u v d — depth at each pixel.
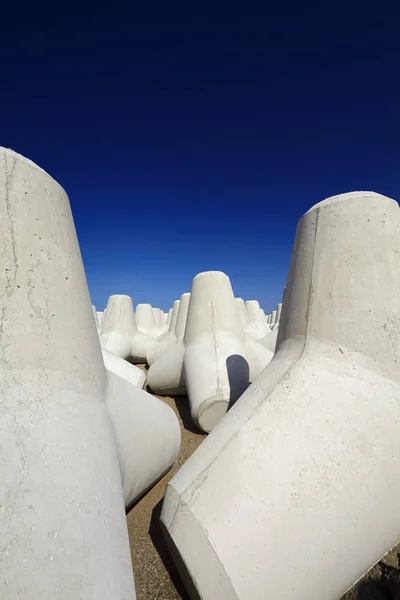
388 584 1.53
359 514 1.43
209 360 4.02
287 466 1.48
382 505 1.49
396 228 1.99
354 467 1.50
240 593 1.21
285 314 2.35
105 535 1.16
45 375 1.44
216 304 4.80
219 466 1.54
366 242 1.95
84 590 0.98
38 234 1.54
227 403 3.45
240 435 1.65
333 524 1.38
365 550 1.45
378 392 1.70
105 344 6.66
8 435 1.17
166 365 4.90
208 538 1.31
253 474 1.47
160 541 1.97
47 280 1.54
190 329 4.95
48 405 1.38
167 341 6.88
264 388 1.93
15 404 1.28
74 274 1.76
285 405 1.72
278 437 1.59
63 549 1.02
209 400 3.41
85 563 1.04
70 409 1.46
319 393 1.72
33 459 1.17
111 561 1.11
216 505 1.40
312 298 2.04
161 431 2.28
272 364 2.20
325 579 1.34
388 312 1.83
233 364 3.93
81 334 1.71
